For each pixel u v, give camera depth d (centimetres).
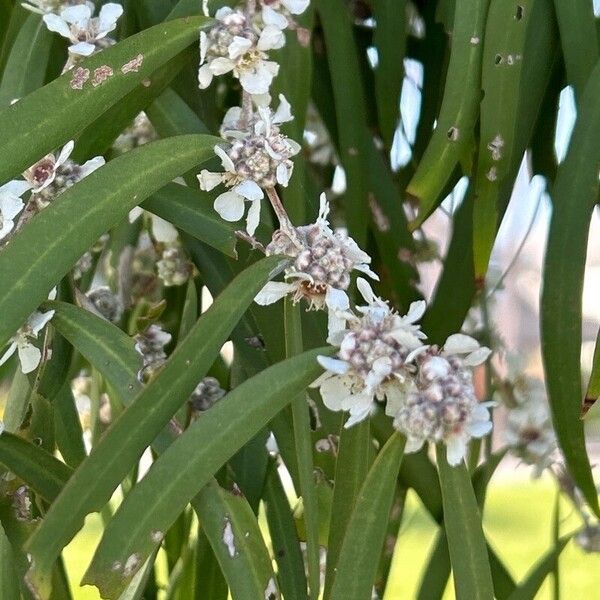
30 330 20
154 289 33
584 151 22
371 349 19
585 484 22
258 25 23
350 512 20
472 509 19
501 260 36
